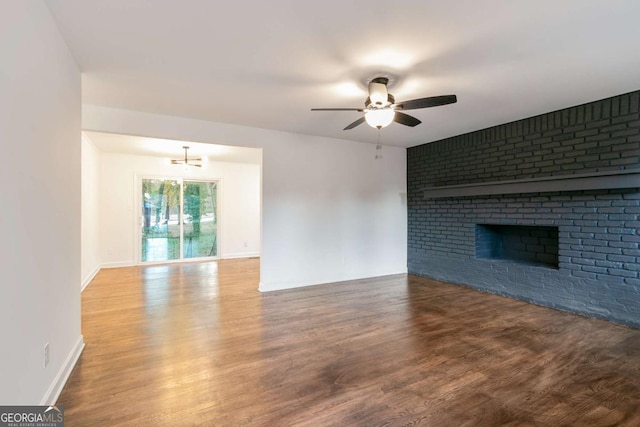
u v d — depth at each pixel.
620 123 3.14
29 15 1.58
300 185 4.78
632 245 3.09
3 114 1.33
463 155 4.78
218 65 2.52
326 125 4.28
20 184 1.48
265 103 3.38
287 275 4.70
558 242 3.75
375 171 5.48
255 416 1.79
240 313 3.54
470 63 2.49
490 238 4.79
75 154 2.42
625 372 2.24
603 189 3.23
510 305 3.82
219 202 7.36
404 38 2.14
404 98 3.22
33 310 1.62
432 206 5.32
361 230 5.34
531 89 3.02
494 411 1.82
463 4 1.79
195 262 6.88
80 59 2.40
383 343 2.75
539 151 3.81
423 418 1.77
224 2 1.76
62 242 2.10
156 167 6.64
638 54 2.35
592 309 3.37
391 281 5.12
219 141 4.14
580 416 1.77
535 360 2.42
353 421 1.75
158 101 3.32
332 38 2.14
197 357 2.49
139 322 3.25
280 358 2.48
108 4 1.77
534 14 1.88
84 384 2.09
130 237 6.41
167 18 1.91
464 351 2.59
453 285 4.85
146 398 1.95
